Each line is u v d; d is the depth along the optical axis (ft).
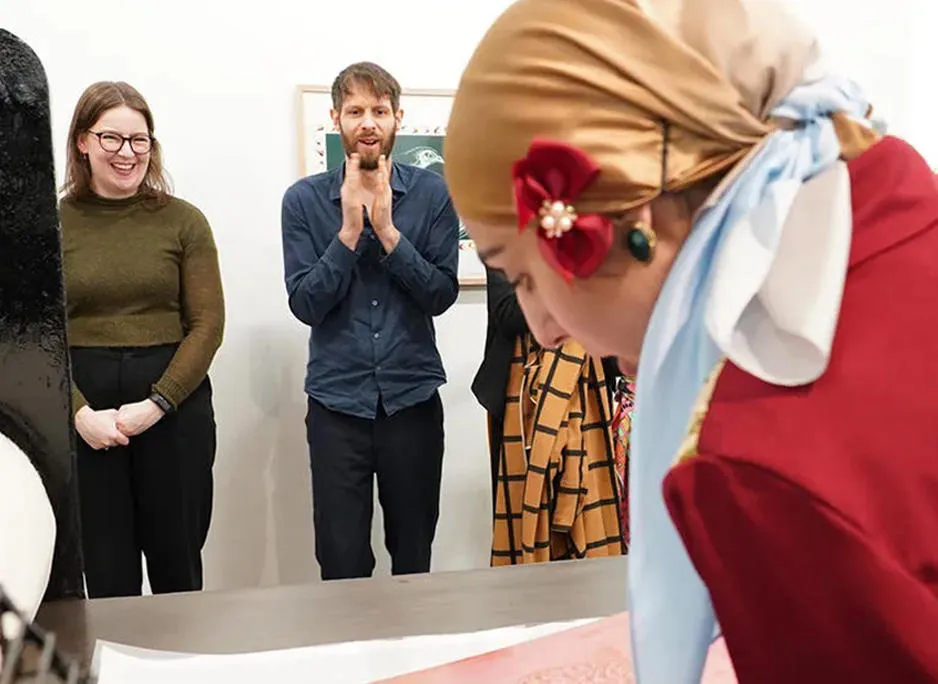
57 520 2.97
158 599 3.00
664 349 1.40
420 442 6.88
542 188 1.42
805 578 1.21
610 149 1.39
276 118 7.59
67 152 6.57
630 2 1.44
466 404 8.22
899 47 8.62
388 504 6.97
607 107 1.40
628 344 1.58
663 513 1.44
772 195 1.38
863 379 1.25
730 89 1.41
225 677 2.50
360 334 6.74
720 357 1.38
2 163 2.79
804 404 1.25
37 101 2.78
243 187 7.59
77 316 6.45
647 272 1.47
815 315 1.29
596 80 1.39
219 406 7.76
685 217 1.46
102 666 2.53
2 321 2.87
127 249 6.49
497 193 1.52
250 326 7.74
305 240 6.71
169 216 6.66
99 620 2.85
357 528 6.88
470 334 8.15
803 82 1.50
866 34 8.54
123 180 6.43
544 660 2.55
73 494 2.99
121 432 6.34
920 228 1.40
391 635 2.72
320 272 6.44
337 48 7.66
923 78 8.69
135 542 6.76
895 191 1.42
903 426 1.22
